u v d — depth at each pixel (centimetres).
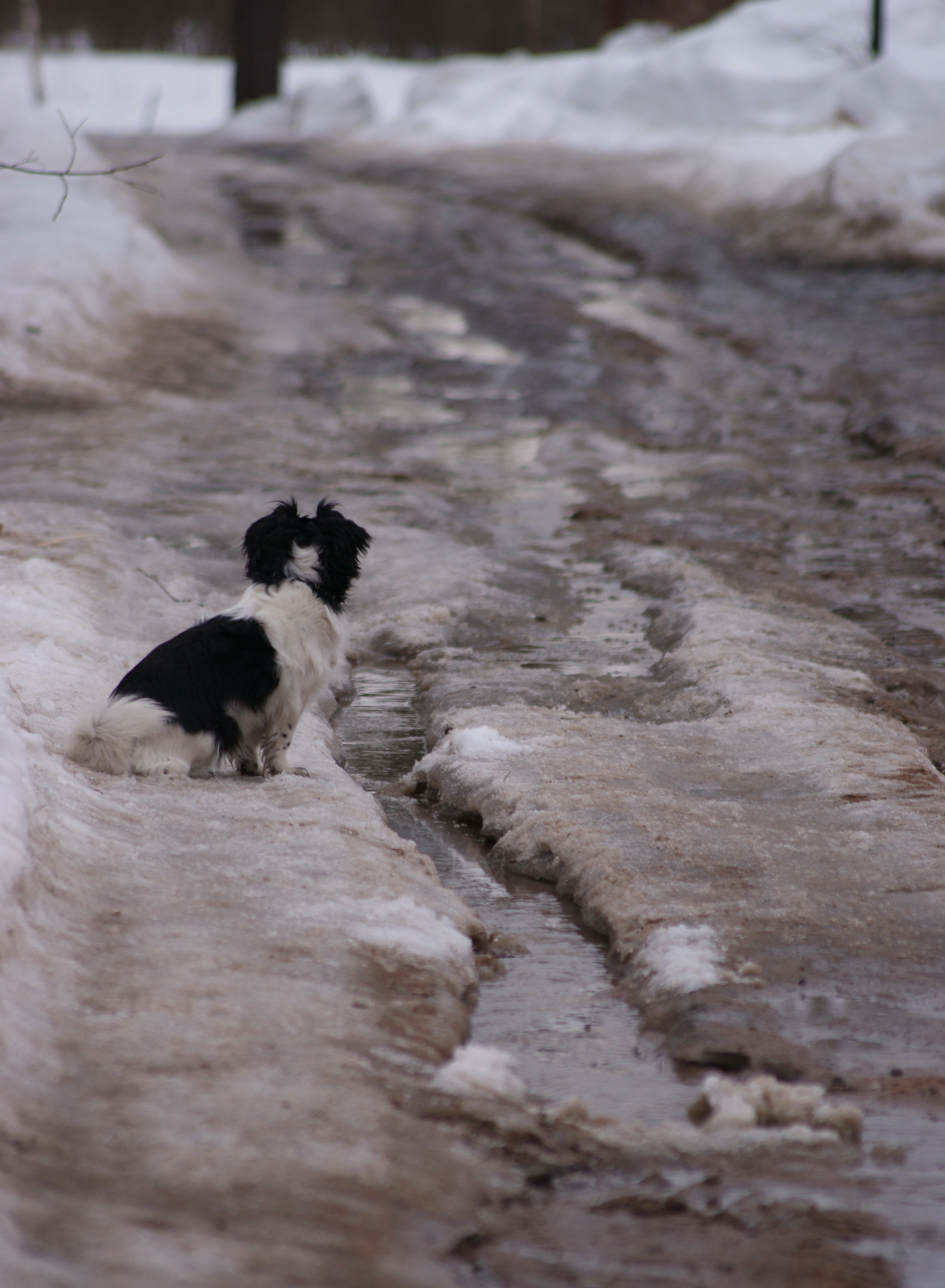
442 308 3531
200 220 4462
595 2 9519
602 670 1357
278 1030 621
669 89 5959
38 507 1733
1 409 2333
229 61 9912
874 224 3825
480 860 957
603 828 934
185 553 1641
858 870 875
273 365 2864
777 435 2453
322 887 786
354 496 1955
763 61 5728
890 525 1927
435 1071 629
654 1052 690
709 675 1273
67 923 690
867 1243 525
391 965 717
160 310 3116
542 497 2056
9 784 757
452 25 9738
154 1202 491
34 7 9094
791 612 1501
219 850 825
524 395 2714
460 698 1248
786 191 4188
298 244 4269
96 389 2500
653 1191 559
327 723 1198
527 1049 685
